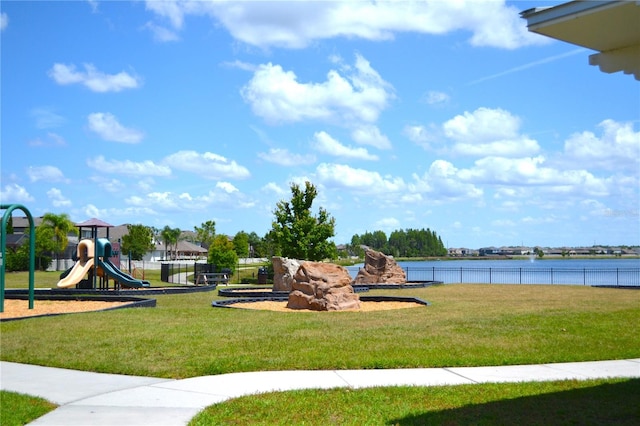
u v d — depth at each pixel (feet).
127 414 24.38
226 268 145.28
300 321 50.78
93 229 103.40
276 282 93.20
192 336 42.01
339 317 54.13
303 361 34.04
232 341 40.06
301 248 129.70
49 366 33.88
